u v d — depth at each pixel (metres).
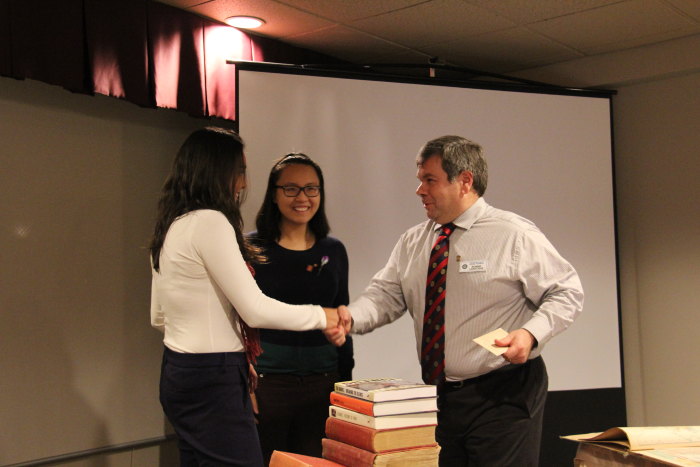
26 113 3.09
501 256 2.11
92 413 3.34
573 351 3.86
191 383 1.69
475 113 3.72
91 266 3.35
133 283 3.53
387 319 2.40
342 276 2.68
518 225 2.14
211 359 1.70
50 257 3.18
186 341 1.71
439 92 3.66
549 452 3.80
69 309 3.25
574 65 4.34
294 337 2.48
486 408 2.05
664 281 4.07
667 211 4.07
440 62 4.18
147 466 3.58
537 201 3.80
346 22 3.62
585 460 1.61
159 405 3.64
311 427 2.51
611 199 3.96
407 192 3.56
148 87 3.20
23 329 3.07
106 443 3.39
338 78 3.48
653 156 4.12
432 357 2.17
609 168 3.96
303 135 3.39
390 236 3.50
